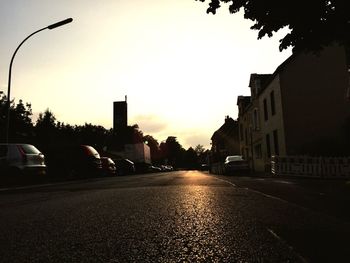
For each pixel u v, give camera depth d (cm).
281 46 1165
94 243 509
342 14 1078
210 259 432
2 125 5178
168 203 914
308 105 2827
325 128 2803
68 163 2661
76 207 856
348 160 2089
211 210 793
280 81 2861
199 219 683
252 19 1133
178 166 16425
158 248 481
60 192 1306
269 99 3256
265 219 684
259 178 2278
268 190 1288
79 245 500
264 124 3519
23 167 1783
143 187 1473
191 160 16738
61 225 638
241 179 2153
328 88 2825
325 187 1409
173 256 445
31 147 1884
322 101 2822
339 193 1170
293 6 1073
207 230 587
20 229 611
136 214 743
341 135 2788
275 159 2606
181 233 566
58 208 848
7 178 1792
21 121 6072
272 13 1101
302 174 2314
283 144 2853
